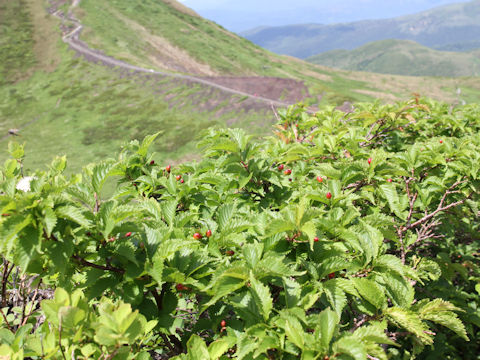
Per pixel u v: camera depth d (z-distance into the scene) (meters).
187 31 91.00
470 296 4.82
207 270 2.42
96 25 78.88
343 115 6.05
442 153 4.84
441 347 4.51
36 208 1.97
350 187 3.84
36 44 68.44
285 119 6.26
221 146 3.28
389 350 4.01
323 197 3.03
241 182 3.31
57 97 51.16
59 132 41.53
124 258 2.19
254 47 98.25
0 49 64.75
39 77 58.09
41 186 2.13
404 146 6.01
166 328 2.29
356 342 1.80
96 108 47.31
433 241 5.07
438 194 4.62
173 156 34.16
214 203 3.60
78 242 2.15
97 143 38.03
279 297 2.52
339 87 68.81
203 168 4.20
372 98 56.03
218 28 103.62
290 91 45.62
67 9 83.38
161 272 2.08
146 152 4.20
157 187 4.15
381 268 2.58
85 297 2.15
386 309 2.33
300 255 2.52
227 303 2.40
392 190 3.50
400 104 5.78
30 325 2.53
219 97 46.12
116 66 60.25
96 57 64.06
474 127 6.93
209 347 2.07
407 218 4.20
